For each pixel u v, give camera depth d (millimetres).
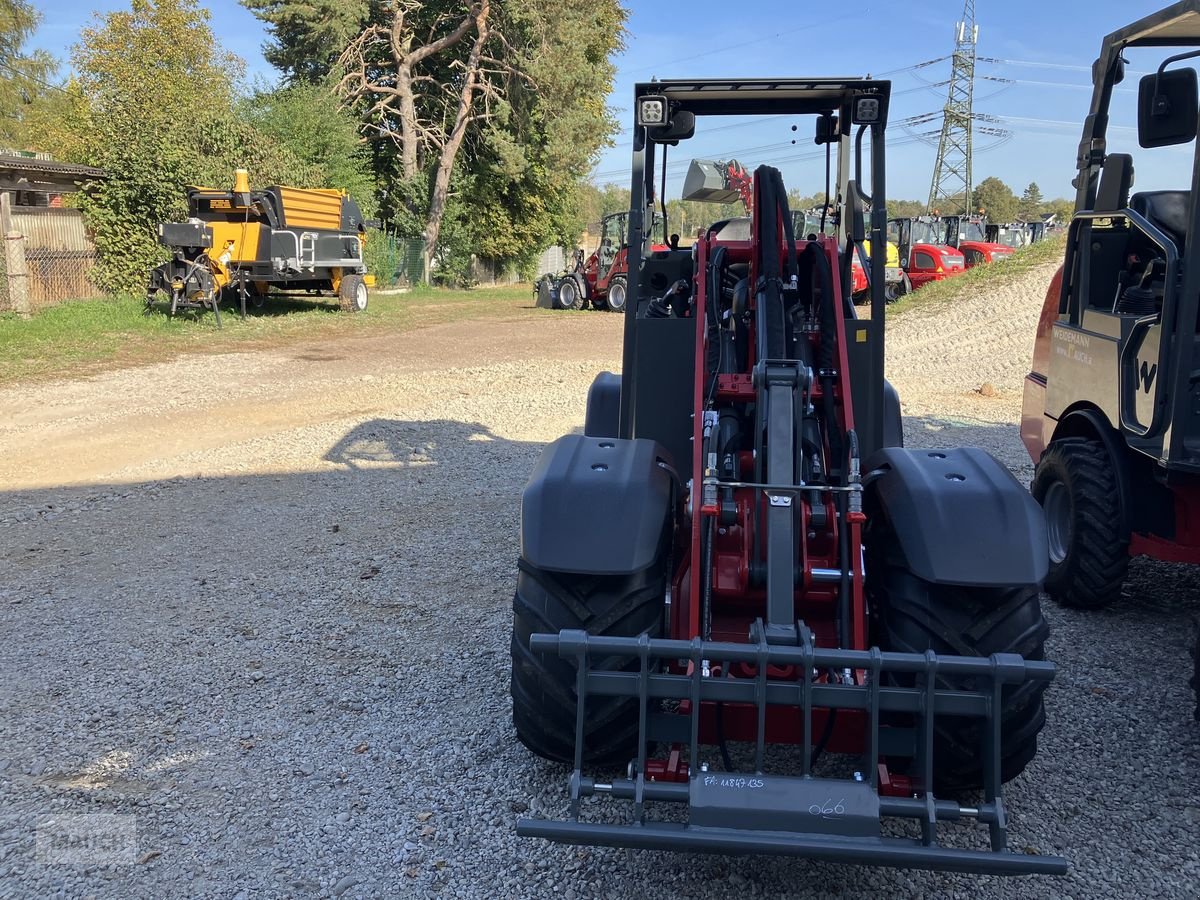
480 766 3520
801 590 3031
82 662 4387
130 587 5316
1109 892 2867
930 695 2549
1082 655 4465
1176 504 4383
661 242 4758
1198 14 4027
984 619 2855
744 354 3729
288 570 5582
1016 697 2818
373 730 3785
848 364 3441
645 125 3795
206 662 4387
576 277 25312
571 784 2611
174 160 19266
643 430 3963
